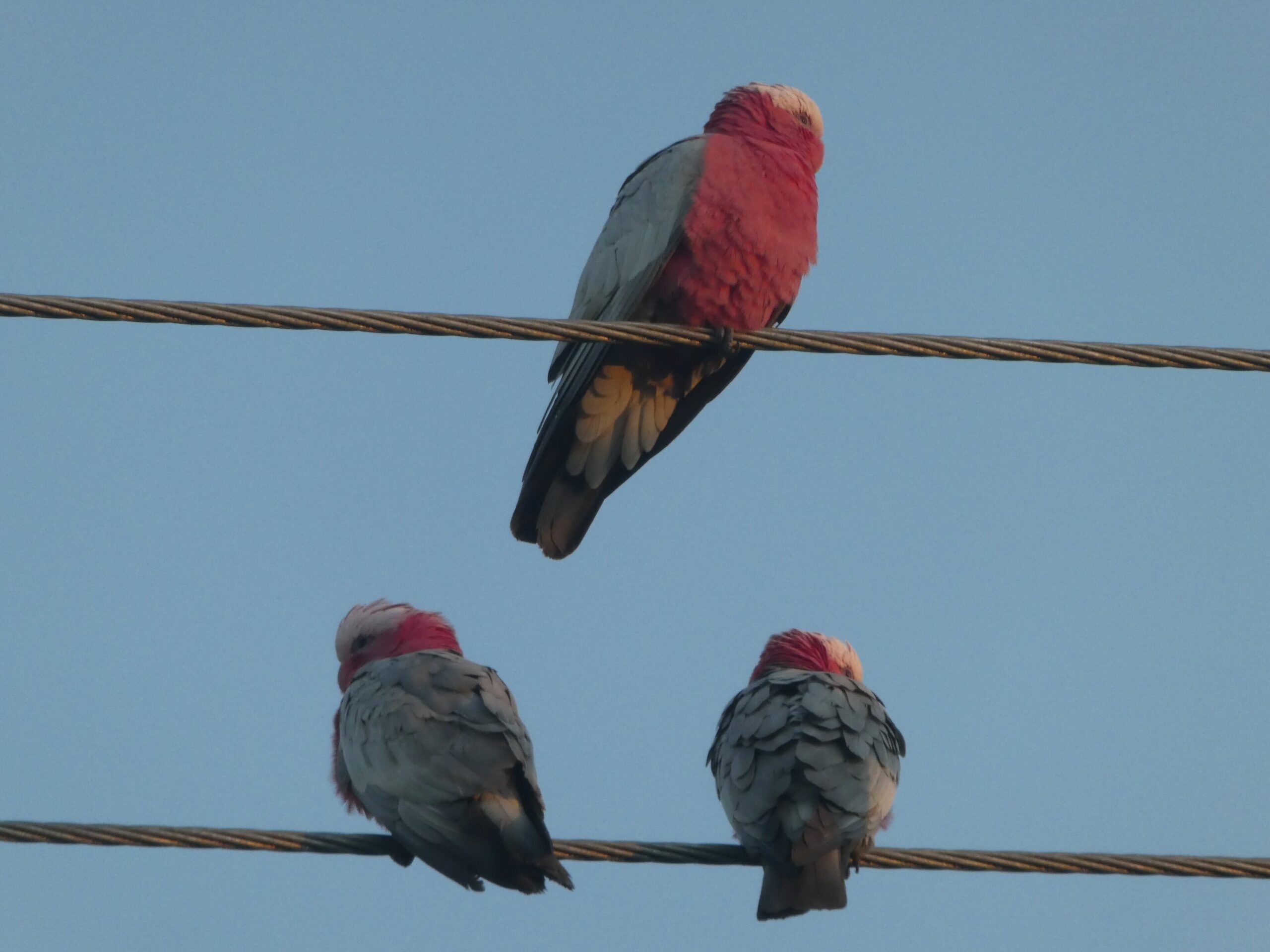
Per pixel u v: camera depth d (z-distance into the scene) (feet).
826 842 34.40
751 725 36.70
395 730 35.96
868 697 38.19
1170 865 32.17
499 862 33.76
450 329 34.47
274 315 33.60
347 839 33.71
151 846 31.22
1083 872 32.37
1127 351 35.47
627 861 33.99
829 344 35.94
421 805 34.71
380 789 35.55
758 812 34.91
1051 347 35.53
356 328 34.04
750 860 34.68
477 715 36.19
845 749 35.99
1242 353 35.55
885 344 35.68
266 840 32.68
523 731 36.50
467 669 37.68
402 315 34.24
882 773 36.45
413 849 34.40
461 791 34.58
